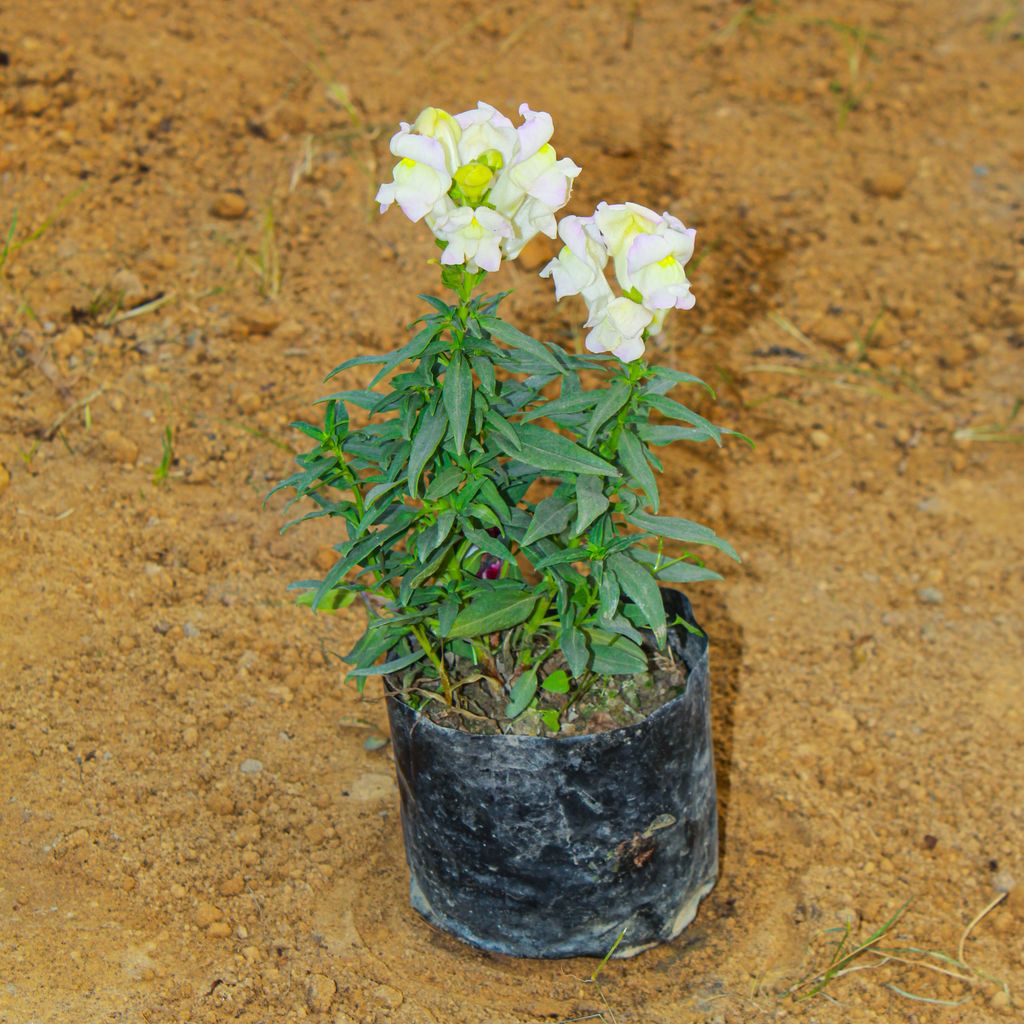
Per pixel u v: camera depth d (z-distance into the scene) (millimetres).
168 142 1470
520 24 1765
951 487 1331
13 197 1365
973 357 1437
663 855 1036
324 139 1512
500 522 995
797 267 1505
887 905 1089
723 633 1228
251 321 1333
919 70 1795
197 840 1083
